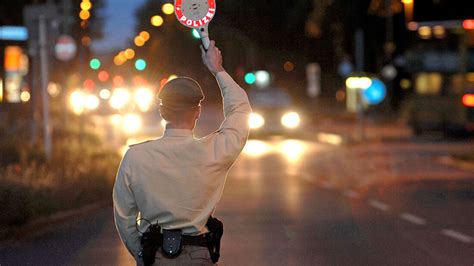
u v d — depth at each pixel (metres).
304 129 65.88
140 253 7.04
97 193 24.66
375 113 75.81
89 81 76.44
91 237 18.86
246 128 7.19
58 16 30.33
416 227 19.92
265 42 96.62
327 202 24.59
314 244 17.59
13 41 46.84
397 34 74.38
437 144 50.84
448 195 26.50
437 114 56.69
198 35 7.43
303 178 31.97
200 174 6.98
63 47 41.16
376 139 53.78
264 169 35.81
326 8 72.50
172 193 6.97
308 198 25.62
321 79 96.94
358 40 54.16
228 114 7.26
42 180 23.92
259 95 59.97
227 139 7.09
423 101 57.66
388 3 66.88
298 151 46.59
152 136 56.19
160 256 6.95
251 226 20.00
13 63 51.38
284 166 37.28
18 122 43.47
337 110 92.44
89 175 26.25
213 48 7.37
